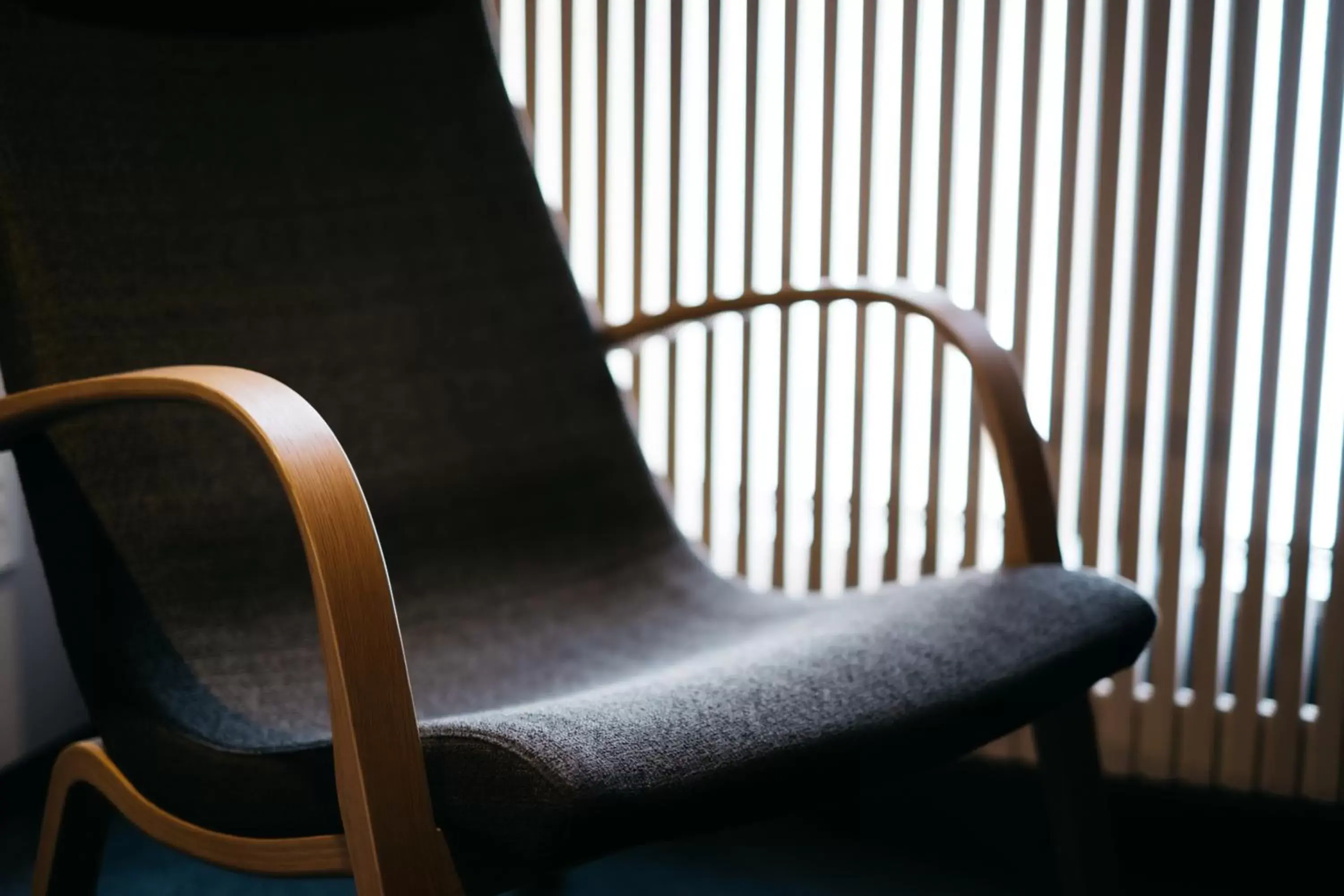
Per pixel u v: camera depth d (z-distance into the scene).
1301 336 1.48
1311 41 1.43
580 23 1.72
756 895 1.52
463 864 0.80
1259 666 1.56
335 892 1.52
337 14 1.44
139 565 1.10
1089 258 1.58
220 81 1.35
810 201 1.67
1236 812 1.60
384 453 1.30
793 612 1.21
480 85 1.48
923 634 0.97
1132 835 1.63
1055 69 1.54
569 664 1.17
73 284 1.15
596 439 1.42
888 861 1.60
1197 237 1.50
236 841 0.91
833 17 1.60
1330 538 1.51
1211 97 1.47
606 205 1.74
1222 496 1.54
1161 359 1.56
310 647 1.16
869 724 0.85
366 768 0.76
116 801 1.00
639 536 1.39
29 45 1.21
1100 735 1.64
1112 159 1.52
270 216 1.33
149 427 1.15
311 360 1.30
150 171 1.26
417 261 1.39
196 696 1.02
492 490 1.34
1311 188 1.45
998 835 1.67
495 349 1.40
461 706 1.08
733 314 1.51
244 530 1.18
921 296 1.24
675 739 0.78
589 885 1.54
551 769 0.73
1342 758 1.54
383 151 1.41
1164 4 1.47
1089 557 1.61
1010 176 1.58
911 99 1.58
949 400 1.65
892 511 1.68
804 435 1.72
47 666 1.71
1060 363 1.58
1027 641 0.97
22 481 1.05
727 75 1.66
